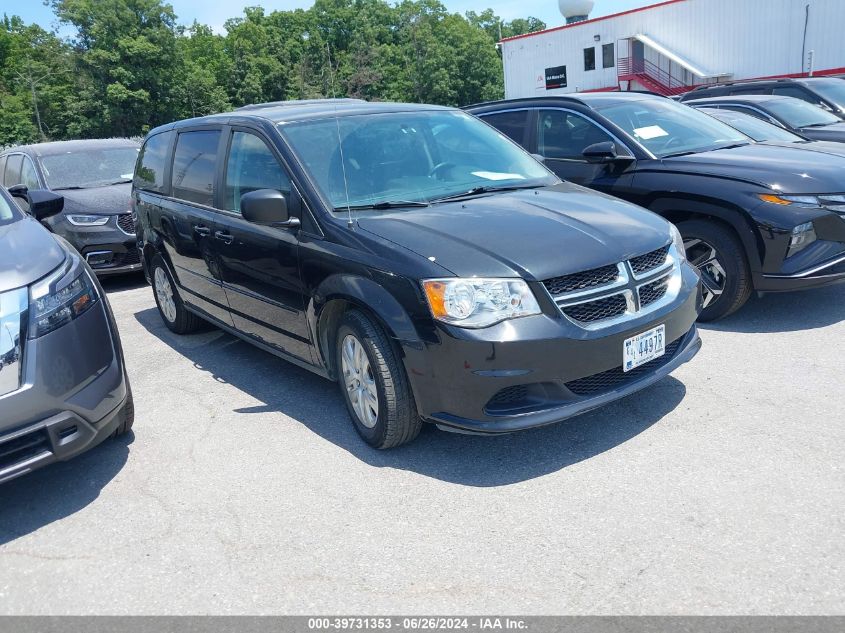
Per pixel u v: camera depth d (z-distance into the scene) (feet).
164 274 19.94
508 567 9.05
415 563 9.29
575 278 10.96
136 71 207.41
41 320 10.77
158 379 17.10
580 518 9.94
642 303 11.60
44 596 9.32
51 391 10.62
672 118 20.40
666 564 8.81
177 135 18.93
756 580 8.38
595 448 11.82
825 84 37.32
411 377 11.16
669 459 11.24
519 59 125.08
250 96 239.91
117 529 10.75
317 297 12.65
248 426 13.93
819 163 16.84
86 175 30.63
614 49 111.24
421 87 243.40
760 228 15.96
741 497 10.05
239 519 10.69
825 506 9.67
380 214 12.81
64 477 12.52
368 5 301.63
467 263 10.79
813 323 16.80
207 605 8.82
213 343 19.63
